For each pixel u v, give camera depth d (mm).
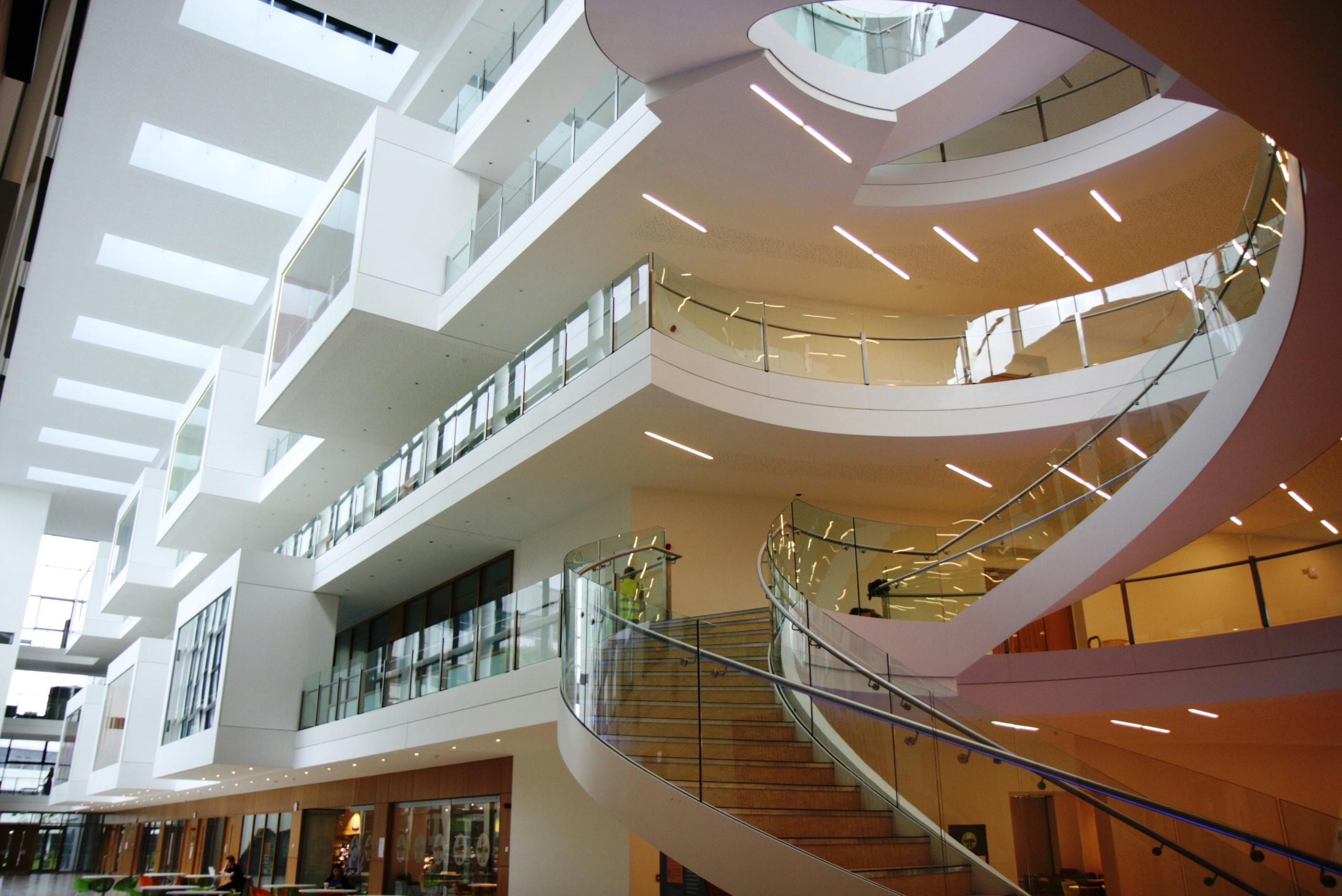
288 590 16969
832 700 6773
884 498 13922
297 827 20125
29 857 37406
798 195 11773
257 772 16953
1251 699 8695
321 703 15688
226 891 17281
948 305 14484
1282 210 5844
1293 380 6285
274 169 19594
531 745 12461
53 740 38562
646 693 7191
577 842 12406
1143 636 12602
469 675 11852
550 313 13664
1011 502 10453
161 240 20281
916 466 12664
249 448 20656
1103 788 6039
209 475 20016
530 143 14648
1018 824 6352
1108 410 9922
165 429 27531
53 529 35125
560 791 12883
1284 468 7465
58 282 21266
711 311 11344
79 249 20344
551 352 12195
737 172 11289
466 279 13703
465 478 13398
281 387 15680
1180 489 7781
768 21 9633
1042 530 9789
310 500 20172
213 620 17359
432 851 15484
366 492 16750
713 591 12977
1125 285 11906
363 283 13586
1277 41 3064
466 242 14203
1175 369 8148
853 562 11812
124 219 19656
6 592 29828
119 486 31078
